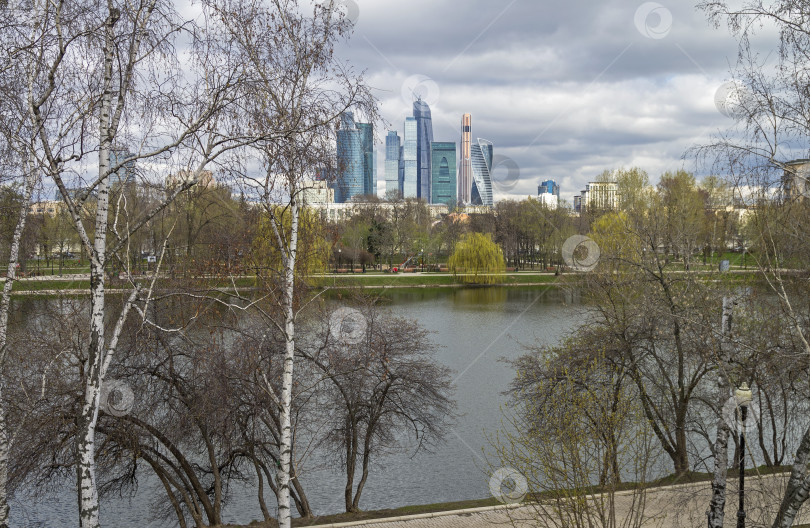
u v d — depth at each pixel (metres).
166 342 21.34
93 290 11.49
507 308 78.50
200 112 11.77
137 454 21.03
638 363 26.45
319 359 25.12
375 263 124.75
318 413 27.91
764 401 28.56
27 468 19.14
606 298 28.28
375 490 28.30
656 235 26.73
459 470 29.77
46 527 24.05
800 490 12.57
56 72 12.07
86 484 11.13
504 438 32.00
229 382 22.03
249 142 11.91
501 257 106.19
